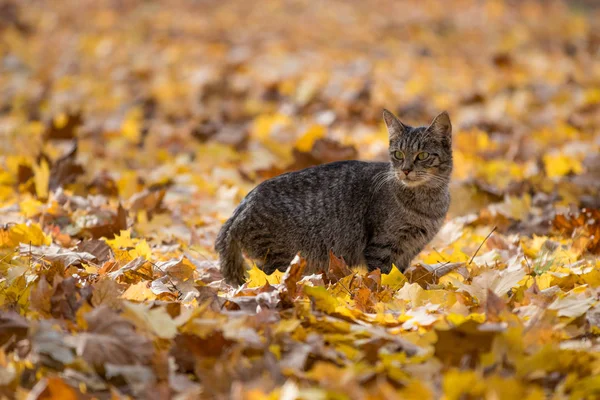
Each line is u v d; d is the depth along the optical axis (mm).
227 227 9047
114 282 6609
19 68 23156
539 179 12219
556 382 5414
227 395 5191
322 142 13328
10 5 30375
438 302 7199
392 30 28438
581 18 29641
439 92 20562
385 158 14688
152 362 5582
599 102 18219
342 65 23000
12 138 15953
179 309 6496
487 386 4938
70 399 5020
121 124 17281
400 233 9227
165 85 20578
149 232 10422
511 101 18594
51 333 5645
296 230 8977
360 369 5430
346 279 7793
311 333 6145
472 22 29531
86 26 28781
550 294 7215
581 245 9023
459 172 13484
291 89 20297
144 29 28359
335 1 33750
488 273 7449
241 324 6008
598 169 12203
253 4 33219
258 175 13406
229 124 17453
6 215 10055
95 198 11094
